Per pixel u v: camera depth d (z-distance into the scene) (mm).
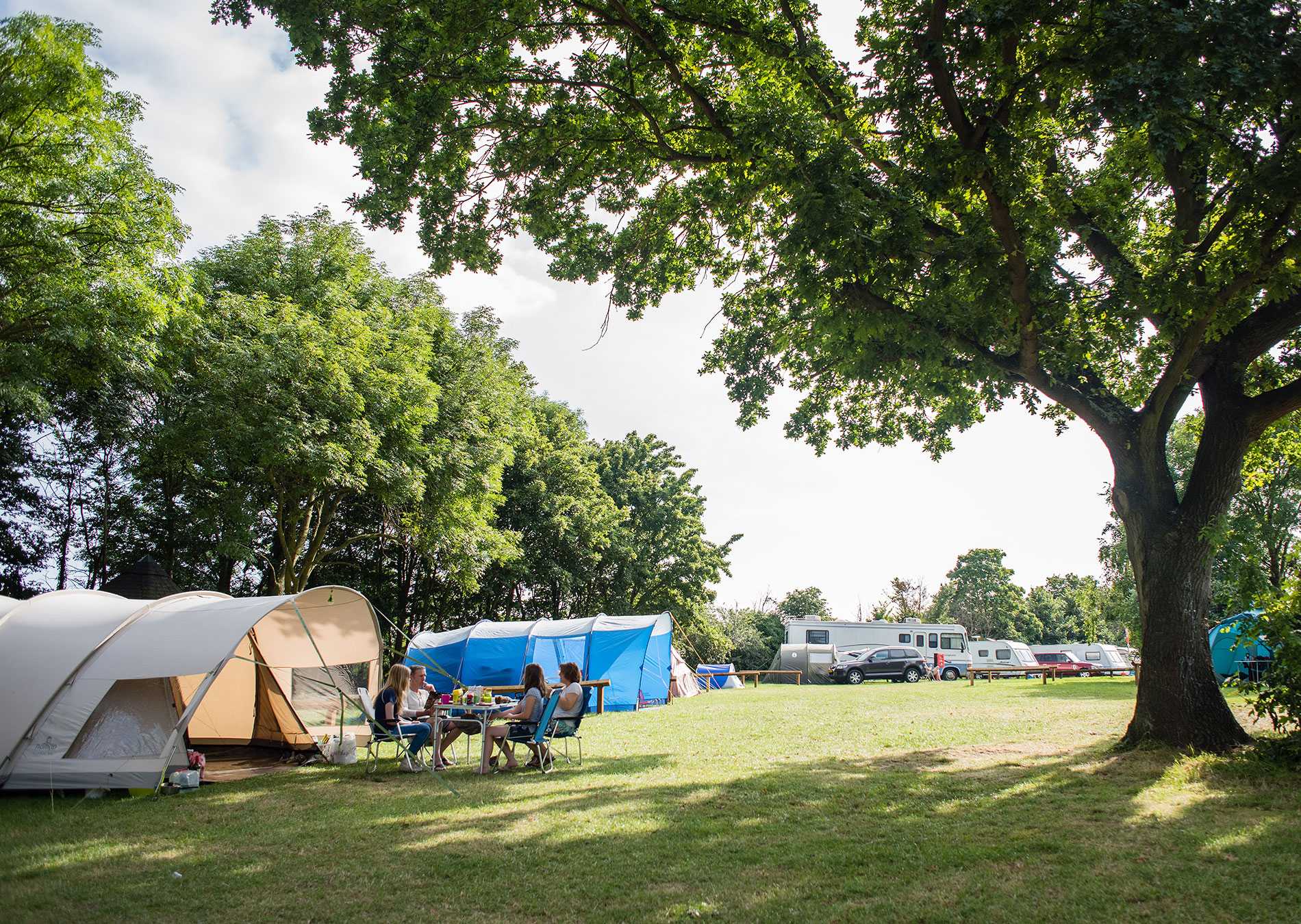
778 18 10531
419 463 23016
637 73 11148
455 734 10875
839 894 4992
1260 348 10219
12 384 15172
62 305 15133
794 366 14992
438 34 9875
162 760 8758
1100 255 10922
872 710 17469
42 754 8570
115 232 15758
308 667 12117
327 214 24047
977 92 8969
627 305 13391
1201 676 9992
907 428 15867
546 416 37844
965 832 6379
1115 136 10328
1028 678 37781
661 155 11375
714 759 10672
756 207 13062
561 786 8883
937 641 40312
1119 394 13922
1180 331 9188
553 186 11750
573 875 5492
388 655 13680
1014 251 8938
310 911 4852
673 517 40750
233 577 27203
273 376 19469
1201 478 10273
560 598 37688
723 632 53938
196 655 9133
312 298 22453
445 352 26547
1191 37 7242
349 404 20297
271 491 22781
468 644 19953
